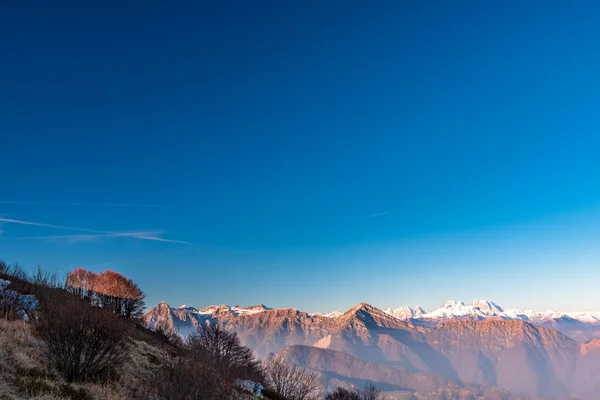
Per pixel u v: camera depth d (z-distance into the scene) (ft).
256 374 174.40
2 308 80.07
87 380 65.77
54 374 62.08
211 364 67.46
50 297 89.76
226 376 67.05
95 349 68.08
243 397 80.28
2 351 59.88
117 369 76.07
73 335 65.41
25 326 74.18
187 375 61.11
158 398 63.21
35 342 69.05
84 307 71.20
